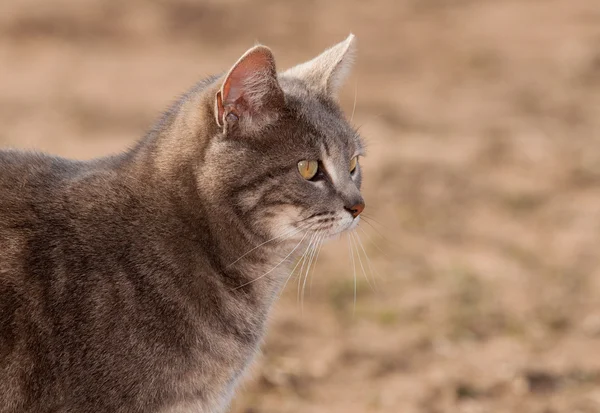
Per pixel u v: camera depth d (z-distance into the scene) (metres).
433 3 30.47
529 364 12.30
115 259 7.18
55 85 22.17
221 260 7.57
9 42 24.78
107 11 26.89
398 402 11.48
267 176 7.50
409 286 14.25
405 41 26.92
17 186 7.33
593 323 13.44
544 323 13.45
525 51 26.05
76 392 6.95
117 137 19.33
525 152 19.45
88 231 7.22
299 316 13.31
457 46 26.56
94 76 22.95
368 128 20.16
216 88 7.52
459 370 12.20
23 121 19.80
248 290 7.78
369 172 17.81
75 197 7.35
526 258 15.40
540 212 17.00
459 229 16.25
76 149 18.38
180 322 7.25
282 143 7.56
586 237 16.05
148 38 25.94
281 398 11.47
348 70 8.75
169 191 7.47
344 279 14.27
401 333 13.04
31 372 6.90
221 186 7.41
